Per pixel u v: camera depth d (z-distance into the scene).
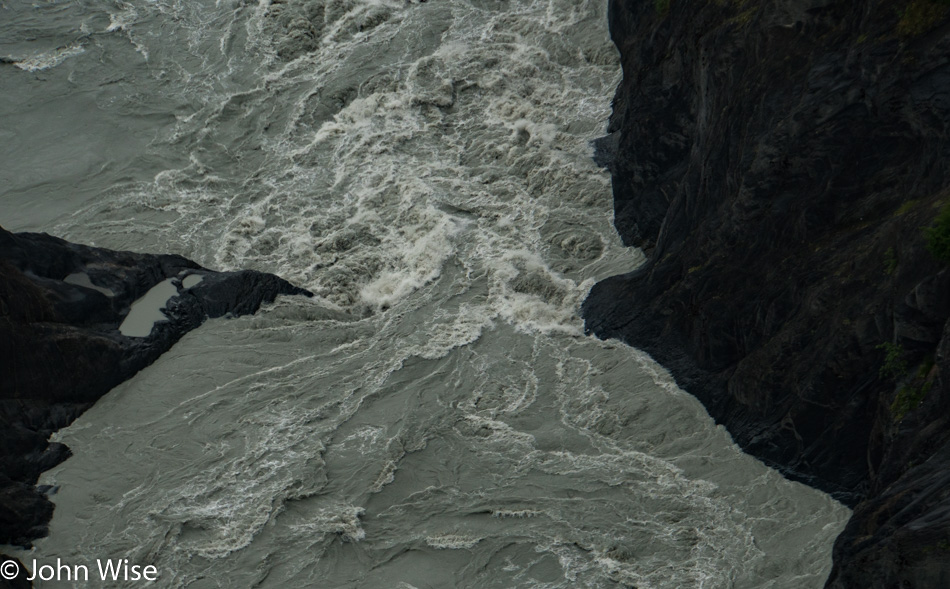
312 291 23.48
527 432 19.56
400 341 21.77
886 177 17.48
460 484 18.53
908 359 15.84
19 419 18.94
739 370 18.89
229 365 20.98
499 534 17.55
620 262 23.30
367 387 20.59
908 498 14.16
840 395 16.98
